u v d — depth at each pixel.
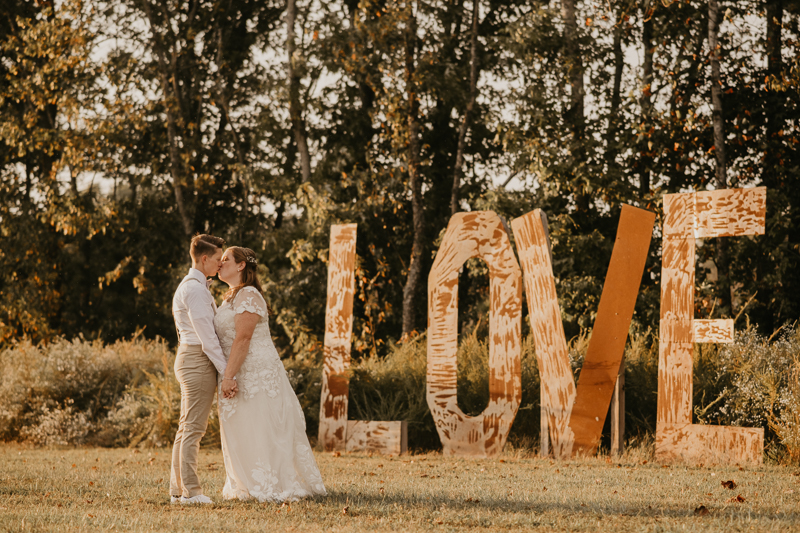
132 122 16.19
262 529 3.89
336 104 15.42
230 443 4.76
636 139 11.90
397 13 13.12
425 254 15.02
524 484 5.66
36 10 17.36
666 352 7.49
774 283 11.07
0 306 16.36
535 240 8.08
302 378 9.52
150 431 9.12
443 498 4.96
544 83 12.95
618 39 13.64
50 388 9.88
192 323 4.66
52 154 16.42
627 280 7.76
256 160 17.06
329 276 8.88
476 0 13.82
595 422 7.60
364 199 14.31
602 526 4.01
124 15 16.72
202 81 17.41
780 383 7.41
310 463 4.95
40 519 4.14
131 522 4.04
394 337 14.82
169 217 18.02
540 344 7.96
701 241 11.66
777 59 11.72
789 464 6.84
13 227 16.91
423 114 14.23
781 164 11.49
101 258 18.62
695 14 11.95
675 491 5.25
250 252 4.96
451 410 8.16
